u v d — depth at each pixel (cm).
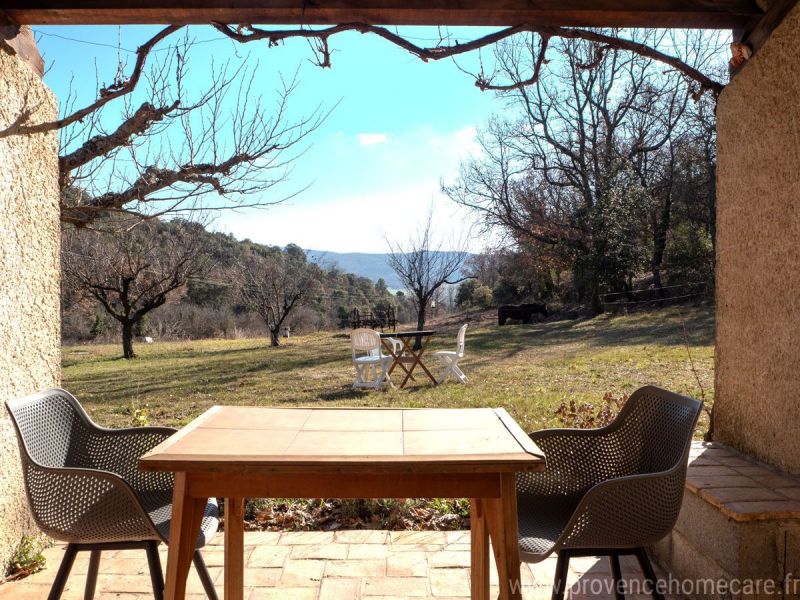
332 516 350
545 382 902
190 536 171
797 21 246
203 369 1331
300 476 168
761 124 275
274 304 1891
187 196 458
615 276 2066
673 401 220
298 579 267
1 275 271
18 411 211
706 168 2027
